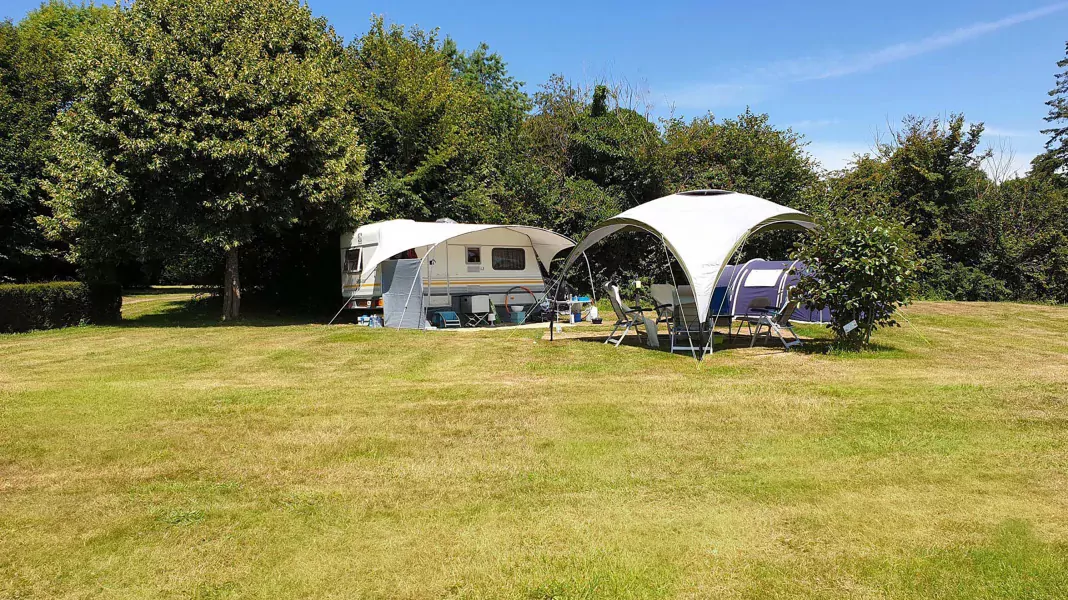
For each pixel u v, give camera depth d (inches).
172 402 268.1
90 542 140.8
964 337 461.7
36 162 789.2
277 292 807.1
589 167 912.3
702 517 150.6
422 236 554.6
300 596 118.7
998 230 903.1
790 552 132.6
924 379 299.3
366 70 785.6
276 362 380.2
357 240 633.0
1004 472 177.5
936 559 127.8
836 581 120.7
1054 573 121.3
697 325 454.0
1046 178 1173.7
